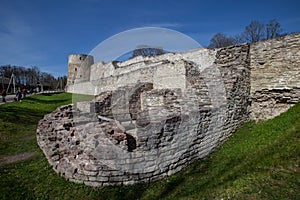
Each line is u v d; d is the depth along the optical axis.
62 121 5.51
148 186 3.72
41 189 3.70
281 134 4.60
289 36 6.91
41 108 14.77
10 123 9.50
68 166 3.93
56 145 4.85
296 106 6.37
